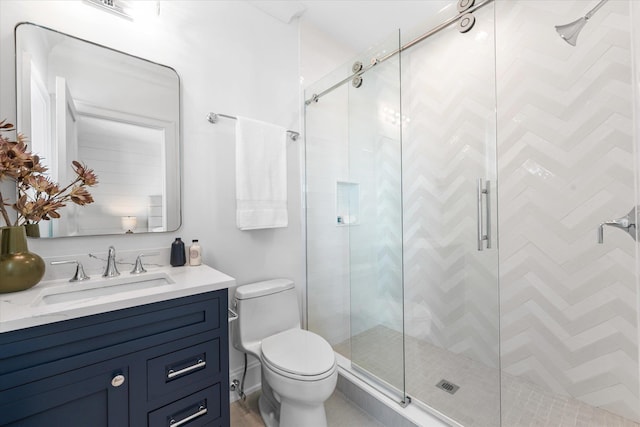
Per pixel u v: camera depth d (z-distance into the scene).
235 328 1.59
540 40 1.63
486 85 1.60
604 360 1.47
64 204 1.08
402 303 1.58
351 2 1.84
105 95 1.29
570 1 1.52
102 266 1.27
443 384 1.57
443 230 1.92
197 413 1.04
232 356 1.66
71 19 1.22
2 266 0.92
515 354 1.77
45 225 1.14
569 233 1.57
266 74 1.85
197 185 1.56
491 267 1.52
